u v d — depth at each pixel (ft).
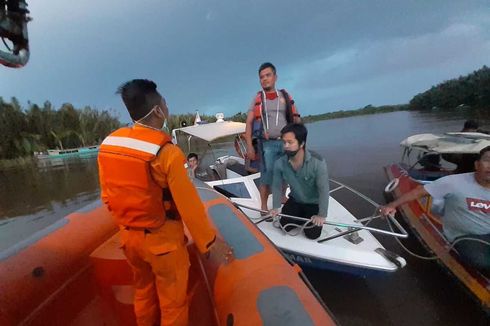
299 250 9.60
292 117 11.60
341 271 9.53
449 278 10.28
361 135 59.36
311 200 9.98
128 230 4.67
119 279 6.72
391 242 13.43
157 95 4.55
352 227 9.07
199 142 24.14
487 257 8.13
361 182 23.67
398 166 19.52
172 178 4.25
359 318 9.07
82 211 8.34
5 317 4.94
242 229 7.77
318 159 9.07
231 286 5.69
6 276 5.37
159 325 5.70
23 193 37.50
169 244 4.66
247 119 12.35
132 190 4.28
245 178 15.20
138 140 4.31
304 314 4.45
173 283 4.89
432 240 11.10
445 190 9.04
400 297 9.80
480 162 8.38
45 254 6.18
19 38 3.20
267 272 5.67
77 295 6.36
